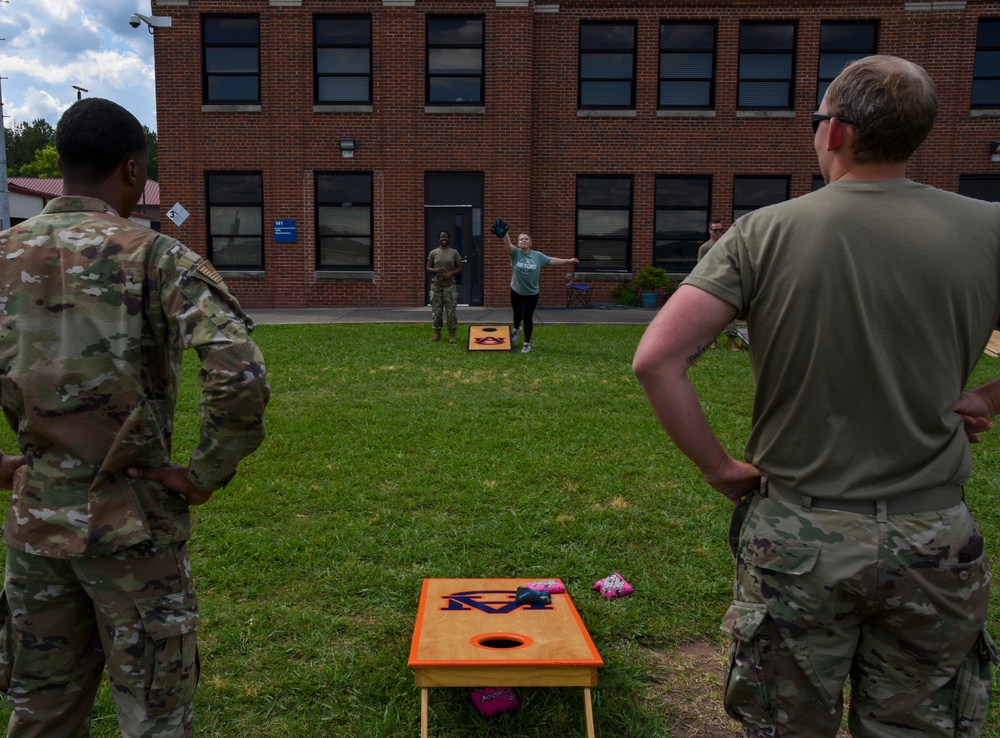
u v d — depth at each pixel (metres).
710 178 19.61
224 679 3.15
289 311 18.53
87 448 1.95
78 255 1.97
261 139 18.92
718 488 1.94
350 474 5.74
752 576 1.85
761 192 19.66
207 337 1.92
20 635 2.02
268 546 4.39
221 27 18.78
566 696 3.05
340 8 18.58
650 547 4.49
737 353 11.73
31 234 2.01
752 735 1.86
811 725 1.82
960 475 1.77
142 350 2.00
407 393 8.70
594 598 3.87
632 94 19.45
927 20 18.75
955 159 19.12
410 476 5.71
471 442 6.62
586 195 19.77
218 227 19.38
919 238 1.72
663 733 2.86
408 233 19.20
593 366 10.63
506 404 8.14
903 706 1.78
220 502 5.08
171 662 2.03
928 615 1.72
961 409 1.78
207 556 4.29
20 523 1.97
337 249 19.45
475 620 3.00
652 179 19.53
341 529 4.67
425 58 18.86
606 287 19.91
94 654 2.15
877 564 1.71
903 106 1.74
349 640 3.47
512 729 2.88
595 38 19.31
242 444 1.96
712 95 19.41
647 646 3.49
